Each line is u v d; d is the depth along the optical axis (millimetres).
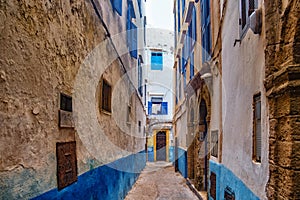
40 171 2264
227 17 4762
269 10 2541
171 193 8094
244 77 3605
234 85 4195
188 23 9805
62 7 2857
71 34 3133
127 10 7707
